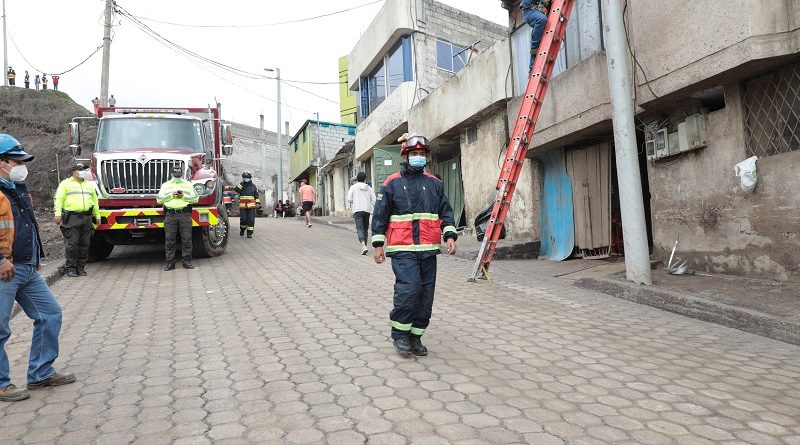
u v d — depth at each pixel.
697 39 6.40
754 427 3.18
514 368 4.25
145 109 11.79
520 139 8.27
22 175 3.88
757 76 6.43
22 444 3.08
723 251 6.97
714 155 7.02
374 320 5.84
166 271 9.70
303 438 3.06
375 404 3.53
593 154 9.76
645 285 6.86
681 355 4.59
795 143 6.06
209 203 10.55
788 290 5.87
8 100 30.70
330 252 12.46
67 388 3.98
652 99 7.21
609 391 3.75
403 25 16.44
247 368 4.31
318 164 31.88
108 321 6.06
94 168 10.43
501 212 8.45
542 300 6.93
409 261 4.46
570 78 8.93
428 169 18.08
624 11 7.81
